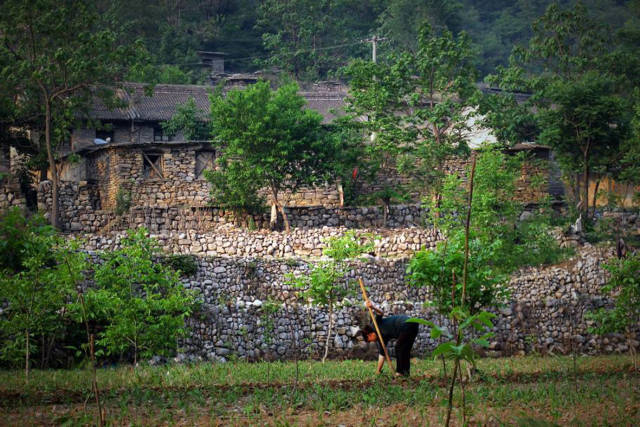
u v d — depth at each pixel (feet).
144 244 77.15
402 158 165.27
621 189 190.08
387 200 166.81
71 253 69.77
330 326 93.61
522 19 452.76
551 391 48.91
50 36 154.40
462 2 488.44
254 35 406.82
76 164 182.80
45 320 70.64
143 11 363.76
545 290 122.31
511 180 126.62
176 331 75.15
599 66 219.00
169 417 39.14
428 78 170.50
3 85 155.12
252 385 52.37
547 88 179.01
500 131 190.29
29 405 43.21
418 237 139.74
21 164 168.04
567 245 139.74
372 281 119.24
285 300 114.62
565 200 182.80
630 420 38.65
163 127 206.28
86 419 36.60
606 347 111.96
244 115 153.07
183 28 387.14
